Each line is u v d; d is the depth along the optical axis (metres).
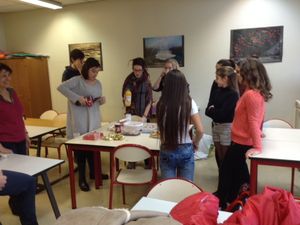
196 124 2.13
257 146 2.14
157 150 2.47
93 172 3.58
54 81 5.88
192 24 4.78
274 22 4.39
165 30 4.94
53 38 5.67
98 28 5.32
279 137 2.68
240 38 4.57
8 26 5.93
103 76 5.46
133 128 2.90
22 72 5.46
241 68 2.23
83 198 3.10
